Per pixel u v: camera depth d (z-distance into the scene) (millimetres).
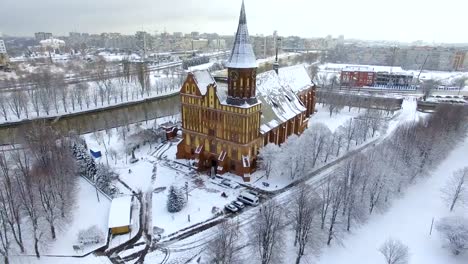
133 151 100938
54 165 76750
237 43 81375
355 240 66250
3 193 66812
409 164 87250
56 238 64625
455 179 78438
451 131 110375
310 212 58500
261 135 91250
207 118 89438
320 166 96812
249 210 75312
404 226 71000
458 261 61781
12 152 96938
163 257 61000
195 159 93438
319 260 60875
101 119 144875
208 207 76062
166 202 77500
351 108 157750
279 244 58875
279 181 88312
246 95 83125
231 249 54531
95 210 73812
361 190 71562
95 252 61938
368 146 111562
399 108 159750
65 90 156375
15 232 63562
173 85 194375
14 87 157250
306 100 134875
